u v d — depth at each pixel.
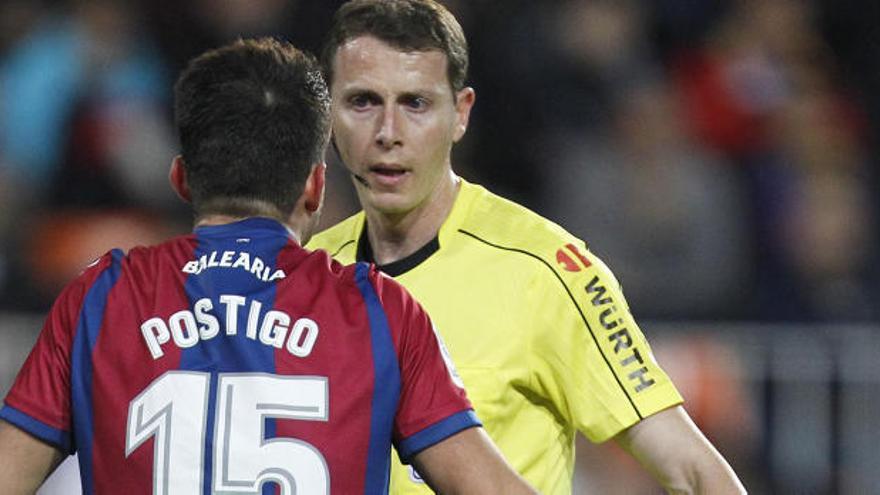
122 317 11.54
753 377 27.59
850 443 27.45
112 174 33.19
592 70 34.34
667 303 31.19
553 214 33.19
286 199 11.90
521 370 13.84
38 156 33.41
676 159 33.12
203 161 11.77
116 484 11.23
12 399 11.56
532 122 33.97
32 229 32.34
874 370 27.53
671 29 35.84
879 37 37.72
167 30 35.16
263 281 11.57
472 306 13.98
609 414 13.74
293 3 34.94
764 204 33.19
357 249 14.80
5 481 11.43
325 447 11.17
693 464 13.55
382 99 13.77
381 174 13.94
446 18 14.02
